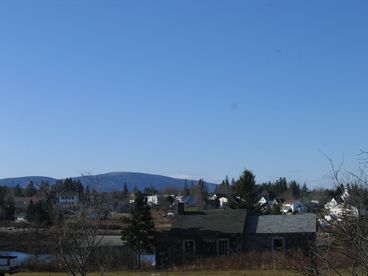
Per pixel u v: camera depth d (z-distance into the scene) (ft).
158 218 416.87
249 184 296.71
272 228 203.00
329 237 32.22
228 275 132.05
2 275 86.74
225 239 206.69
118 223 234.79
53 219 79.66
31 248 181.06
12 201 404.57
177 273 145.18
